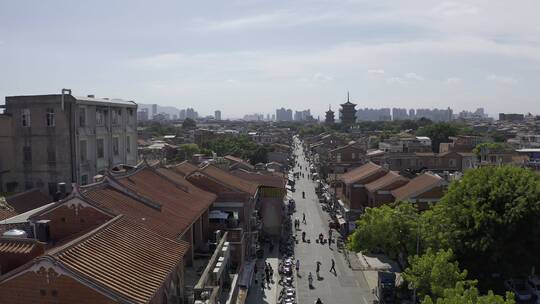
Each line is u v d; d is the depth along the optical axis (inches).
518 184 1865.2
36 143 2273.6
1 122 2240.4
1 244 922.7
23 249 903.1
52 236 1071.0
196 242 1549.0
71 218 1071.6
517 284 1942.7
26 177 2289.6
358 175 3125.0
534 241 1769.2
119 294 749.9
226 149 5698.8
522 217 1748.3
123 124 2783.0
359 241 1985.7
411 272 1569.9
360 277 2181.3
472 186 1929.1
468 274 1845.5
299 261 2400.3
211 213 1779.0
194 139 7578.7
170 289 953.5
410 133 7623.0
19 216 1214.9
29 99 2257.6
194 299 999.0
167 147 5172.2
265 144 6727.4
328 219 3378.4
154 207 1304.1
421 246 1860.2
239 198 2017.7
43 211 1075.9
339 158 4687.5
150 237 1003.3
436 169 4365.2
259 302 1846.7
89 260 807.7
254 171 3607.3
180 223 1284.4
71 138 2249.0
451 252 1524.4
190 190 1700.3
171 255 975.0
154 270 881.5
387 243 1951.3
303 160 7657.5
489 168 2014.0
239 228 1726.1
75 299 749.3
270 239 2711.6
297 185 5004.9
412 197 2437.3
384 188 2696.9
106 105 2532.0
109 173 1322.6
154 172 1654.8
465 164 4357.8
